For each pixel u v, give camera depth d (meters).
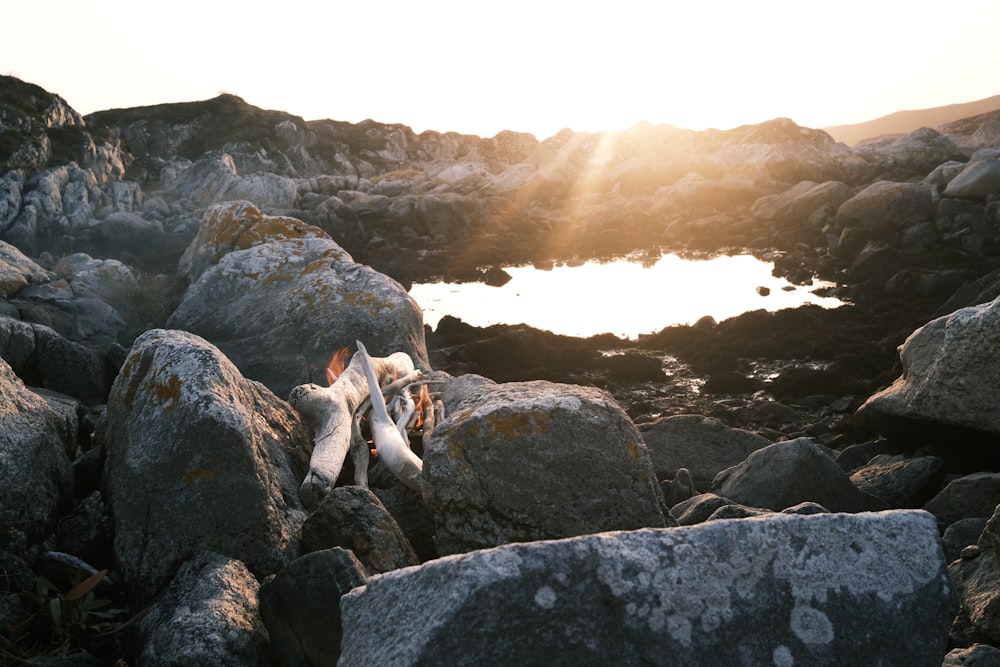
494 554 2.79
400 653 2.66
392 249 28.83
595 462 4.77
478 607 2.68
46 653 3.81
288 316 9.18
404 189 47.81
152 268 21.75
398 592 2.88
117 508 4.43
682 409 11.58
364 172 62.75
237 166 54.41
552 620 2.70
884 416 8.23
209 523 4.30
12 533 4.17
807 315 15.76
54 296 11.80
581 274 24.20
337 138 66.62
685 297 19.95
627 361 13.41
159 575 4.24
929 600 2.85
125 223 25.81
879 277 20.84
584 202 43.28
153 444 4.43
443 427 4.98
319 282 9.45
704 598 2.79
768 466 6.78
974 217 24.86
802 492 6.60
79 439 5.99
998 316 7.16
